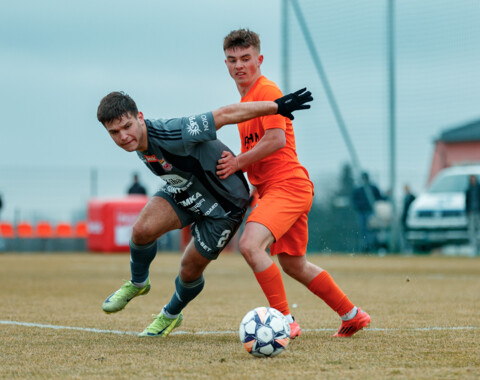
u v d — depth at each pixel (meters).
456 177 70.38
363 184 69.81
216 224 17.36
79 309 24.75
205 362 14.27
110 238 83.81
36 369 13.72
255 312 15.01
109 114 15.80
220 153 17.00
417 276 41.69
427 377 12.62
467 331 18.83
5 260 64.50
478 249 66.44
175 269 50.31
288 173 17.34
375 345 16.45
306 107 16.73
